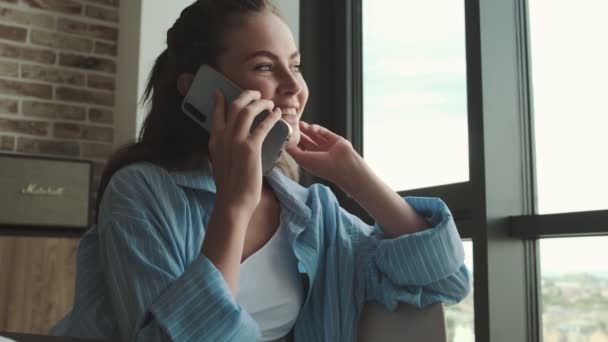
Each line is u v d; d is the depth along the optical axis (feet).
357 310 3.74
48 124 10.30
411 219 3.84
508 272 6.50
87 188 9.59
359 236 3.95
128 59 10.20
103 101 10.71
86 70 10.66
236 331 2.91
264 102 3.37
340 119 9.15
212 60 3.68
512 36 6.88
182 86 3.81
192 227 3.42
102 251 3.21
